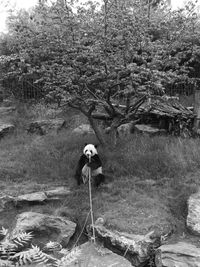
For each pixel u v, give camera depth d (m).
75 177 6.87
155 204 6.01
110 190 6.57
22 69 7.68
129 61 7.06
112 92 8.16
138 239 4.98
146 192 6.46
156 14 8.46
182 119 9.17
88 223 5.64
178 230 5.52
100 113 9.38
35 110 11.92
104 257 4.68
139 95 7.29
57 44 6.95
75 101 7.69
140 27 6.84
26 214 5.73
